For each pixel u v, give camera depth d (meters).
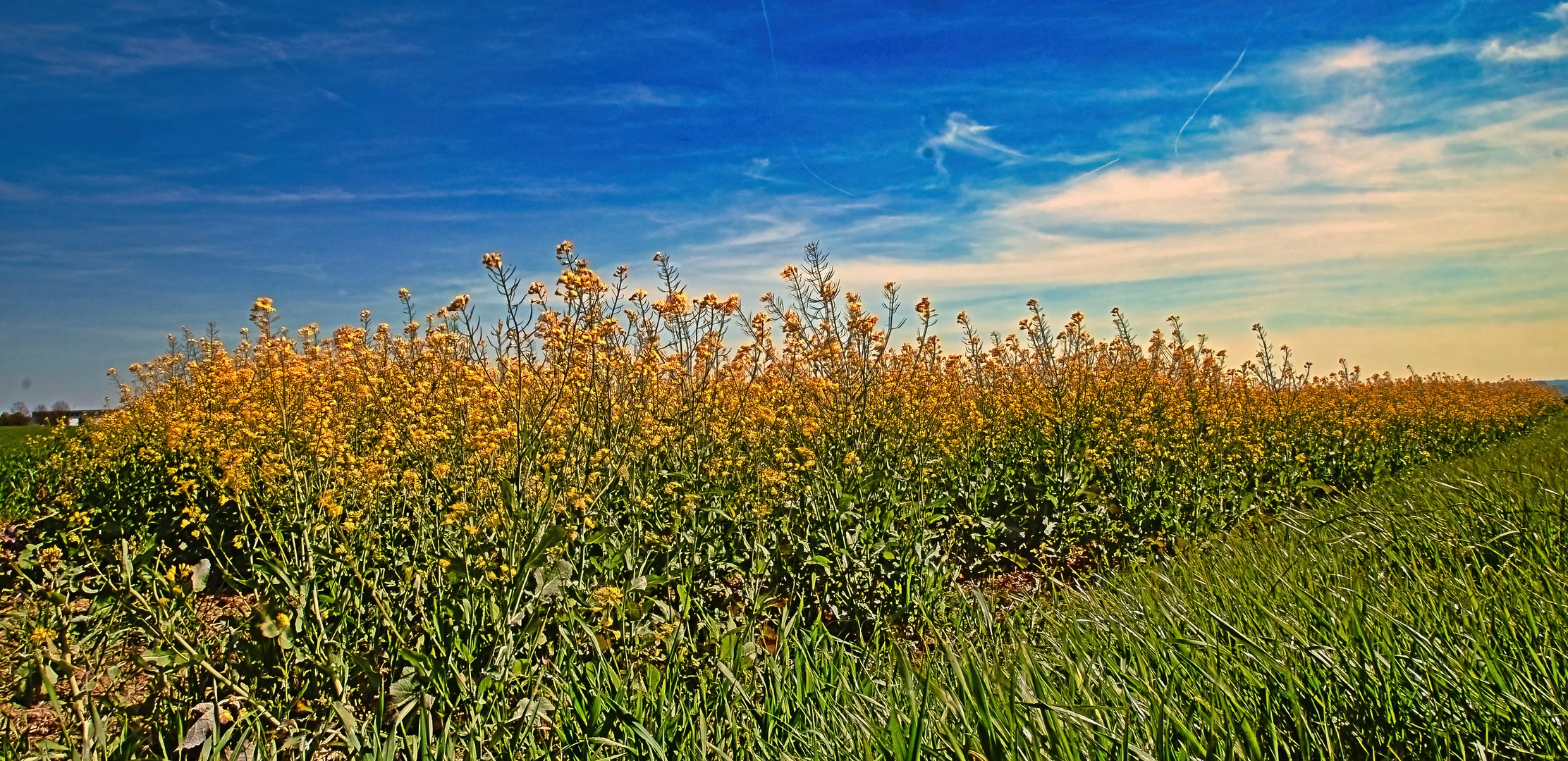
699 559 4.22
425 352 6.89
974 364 9.59
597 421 4.62
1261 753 1.93
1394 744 1.97
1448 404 13.89
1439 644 2.32
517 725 2.91
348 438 5.68
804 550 4.39
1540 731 1.89
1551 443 9.46
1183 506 6.14
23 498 8.55
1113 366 9.59
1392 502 5.05
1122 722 2.15
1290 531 4.36
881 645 4.05
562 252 4.54
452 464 4.91
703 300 6.11
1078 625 3.32
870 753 2.16
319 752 3.04
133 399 11.31
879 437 5.93
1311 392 11.58
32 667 2.95
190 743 2.81
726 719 2.83
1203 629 2.79
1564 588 2.68
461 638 3.15
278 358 6.44
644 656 3.33
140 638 3.33
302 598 3.12
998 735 2.08
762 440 5.74
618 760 2.65
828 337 6.34
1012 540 5.79
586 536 3.77
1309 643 2.35
